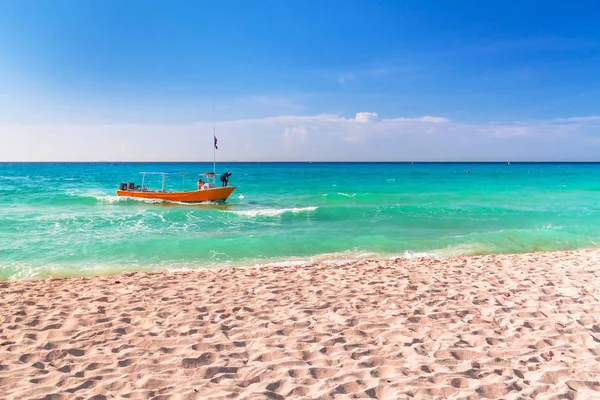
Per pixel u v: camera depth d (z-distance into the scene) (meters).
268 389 3.73
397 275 8.49
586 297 6.57
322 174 71.88
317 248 12.36
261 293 7.10
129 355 4.51
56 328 5.38
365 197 28.86
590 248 12.63
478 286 7.42
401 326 5.38
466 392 3.65
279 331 5.22
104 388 3.76
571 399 3.55
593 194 31.00
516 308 6.07
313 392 3.67
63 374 4.04
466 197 28.81
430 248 12.45
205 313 5.96
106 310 6.12
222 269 9.87
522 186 40.34
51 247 12.13
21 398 3.56
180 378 3.96
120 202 24.69
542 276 8.16
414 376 3.96
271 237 13.60
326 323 5.52
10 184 40.34
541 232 14.40
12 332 5.21
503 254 11.41
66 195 26.92
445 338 4.96
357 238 13.58
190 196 23.94
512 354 4.49
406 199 27.69
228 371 4.11
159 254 11.50
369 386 3.76
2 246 12.16
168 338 4.99
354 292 7.11
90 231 14.84
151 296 6.93
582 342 4.84
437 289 7.22
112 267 10.11
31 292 7.36
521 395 3.61
